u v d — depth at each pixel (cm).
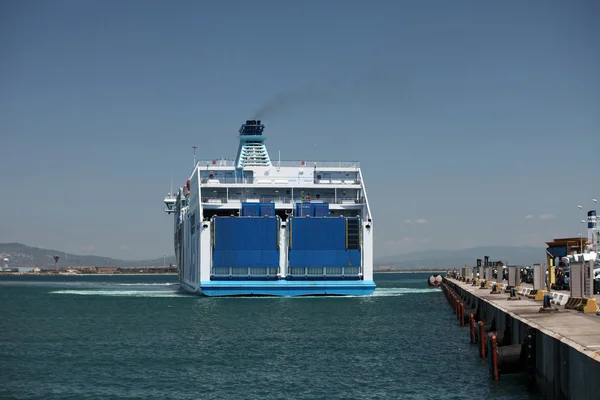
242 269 8725
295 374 4200
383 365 4456
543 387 3117
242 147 11525
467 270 11444
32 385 3919
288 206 9244
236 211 9488
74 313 8462
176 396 3653
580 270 4209
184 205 13138
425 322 7031
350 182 9688
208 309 8300
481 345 4534
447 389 3691
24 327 6812
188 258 11412
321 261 8681
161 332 6250
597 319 3616
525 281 8569
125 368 4422
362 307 8638
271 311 8031
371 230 8788
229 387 3856
